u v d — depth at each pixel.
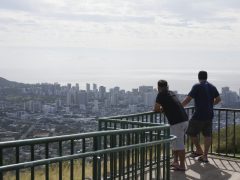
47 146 4.40
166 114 7.98
